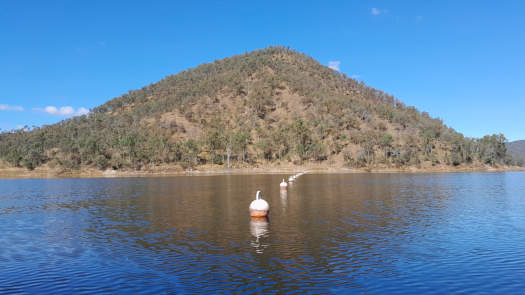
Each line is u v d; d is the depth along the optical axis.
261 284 15.35
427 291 14.62
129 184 82.69
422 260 18.77
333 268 17.44
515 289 14.82
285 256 19.52
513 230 26.34
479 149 195.38
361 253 20.06
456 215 33.38
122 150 164.75
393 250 20.69
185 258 19.33
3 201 49.53
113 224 30.14
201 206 40.81
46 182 98.38
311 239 23.50
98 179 111.75
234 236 24.55
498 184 75.44
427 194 53.44
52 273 17.33
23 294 14.72
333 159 176.38
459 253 20.09
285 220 30.80
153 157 160.75
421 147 195.00
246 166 167.00
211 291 14.61
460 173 143.75
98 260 19.36
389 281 15.71
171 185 77.19
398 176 112.81
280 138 181.50
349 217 32.28
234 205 41.59
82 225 30.00
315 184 75.69
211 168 160.75
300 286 15.11
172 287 15.12
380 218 31.67
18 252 21.42
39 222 31.86
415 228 27.06
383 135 194.25
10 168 156.75
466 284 15.41
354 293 14.38
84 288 15.26
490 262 18.42
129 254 20.39
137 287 15.22
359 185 72.50
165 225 29.08
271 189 64.00
